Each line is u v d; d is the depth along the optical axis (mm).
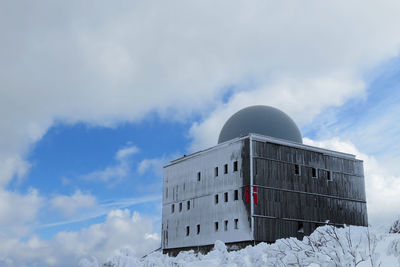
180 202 55344
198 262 18250
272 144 47812
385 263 11328
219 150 50500
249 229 43875
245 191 45375
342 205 51906
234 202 46625
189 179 54594
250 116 53438
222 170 49375
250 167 45438
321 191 50375
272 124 52562
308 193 49125
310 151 51000
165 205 58031
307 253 12297
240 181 46406
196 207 52281
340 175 52969
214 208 49281
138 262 19188
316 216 48938
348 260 10578
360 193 54406
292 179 48250
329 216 50125
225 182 48531
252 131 52062
